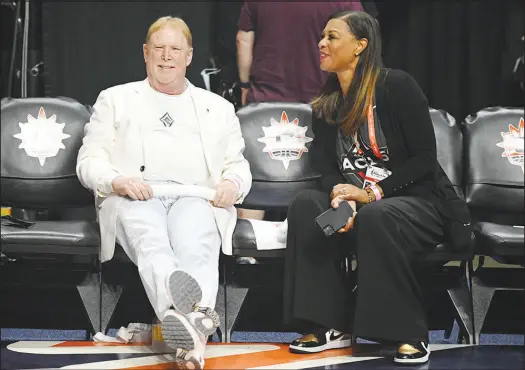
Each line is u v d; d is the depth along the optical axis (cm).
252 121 721
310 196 624
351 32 633
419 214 614
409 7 1048
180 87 666
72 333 709
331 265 619
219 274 677
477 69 1043
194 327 551
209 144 663
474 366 580
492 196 711
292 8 817
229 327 662
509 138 721
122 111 657
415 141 625
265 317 703
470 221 637
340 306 619
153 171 650
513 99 1038
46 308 691
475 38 1039
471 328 655
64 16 1005
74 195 700
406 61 1057
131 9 1017
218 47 1030
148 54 660
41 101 714
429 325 695
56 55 1007
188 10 1023
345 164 649
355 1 823
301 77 824
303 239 618
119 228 626
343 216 601
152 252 599
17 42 930
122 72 1024
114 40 1019
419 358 587
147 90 666
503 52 1034
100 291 662
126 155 651
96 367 576
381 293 593
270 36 825
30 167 695
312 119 670
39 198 698
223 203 645
